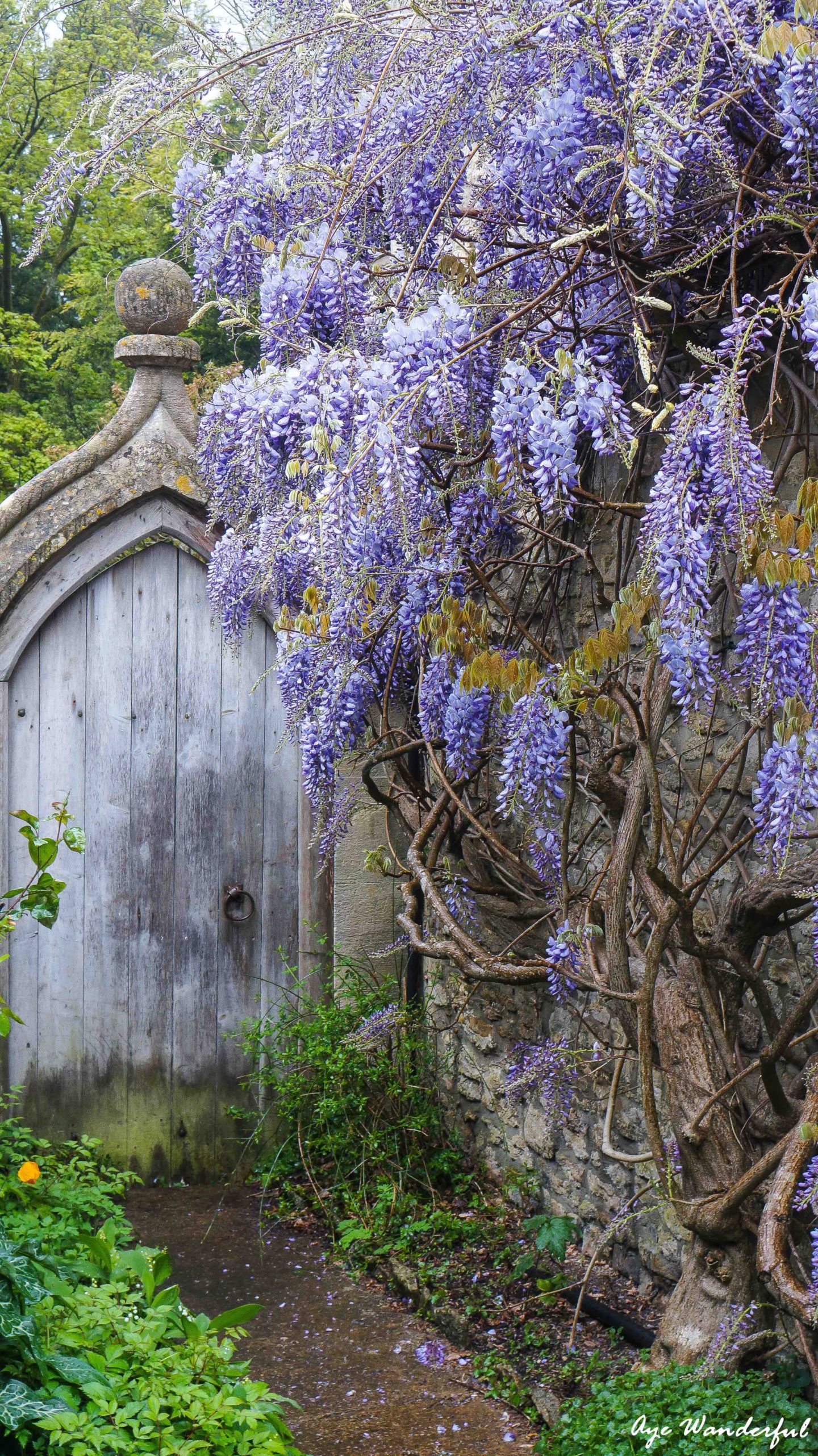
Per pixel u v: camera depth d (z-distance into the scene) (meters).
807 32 2.12
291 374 2.54
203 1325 2.52
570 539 3.61
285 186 2.82
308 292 2.69
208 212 2.99
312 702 3.51
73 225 16.11
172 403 4.68
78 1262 2.71
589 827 3.67
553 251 2.66
